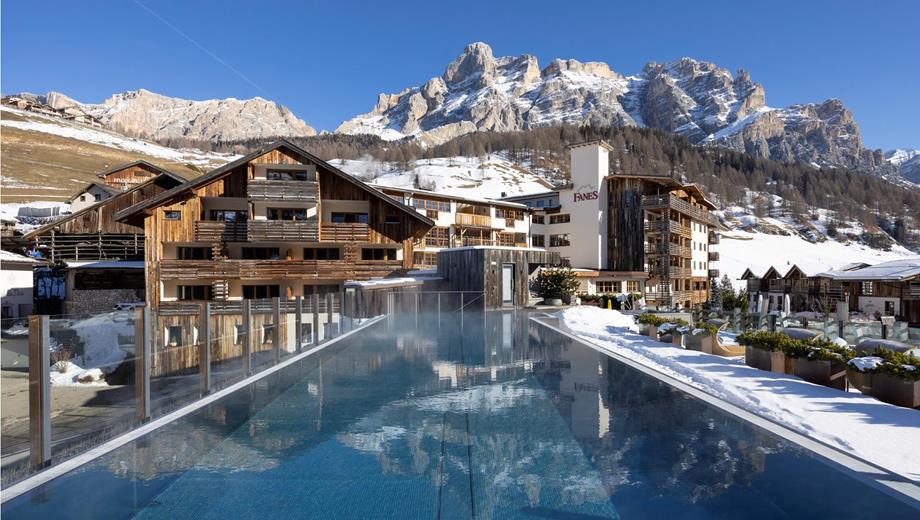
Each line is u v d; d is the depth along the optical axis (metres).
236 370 8.39
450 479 4.14
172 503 3.76
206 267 26.27
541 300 28.56
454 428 5.48
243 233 27.22
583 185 47.16
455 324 18.25
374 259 29.70
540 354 10.90
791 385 7.27
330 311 14.32
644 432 5.28
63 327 6.48
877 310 43.62
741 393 6.85
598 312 20.17
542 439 5.09
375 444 5.00
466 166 152.00
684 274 49.97
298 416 6.02
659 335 12.72
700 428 5.42
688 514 3.50
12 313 30.27
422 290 25.34
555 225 49.22
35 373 4.44
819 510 3.53
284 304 10.80
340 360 10.25
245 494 3.90
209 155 162.25
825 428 5.34
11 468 4.34
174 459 4.65
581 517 3.47
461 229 45.09
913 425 5.43
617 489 3.90
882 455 4.61
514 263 26.50
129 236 35.16
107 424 5.75
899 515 3.45
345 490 3.97
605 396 6.91
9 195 70.94
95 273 33.22
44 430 4.46
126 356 7.27
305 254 28.84
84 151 114.25
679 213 49.81
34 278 33.06
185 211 26.94
